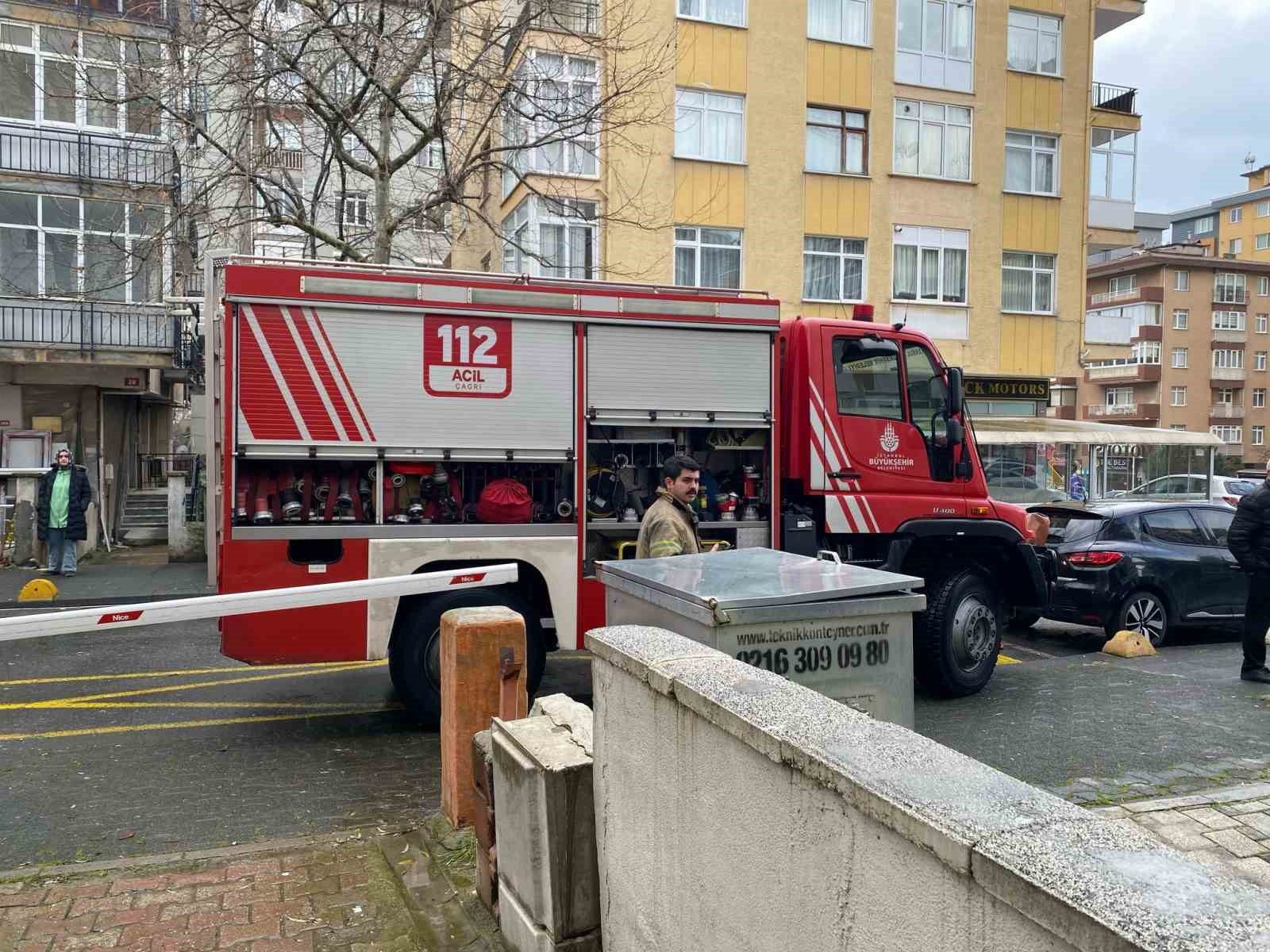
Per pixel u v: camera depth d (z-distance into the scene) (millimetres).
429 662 5871
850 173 22562
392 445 5785
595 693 2684
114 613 4594
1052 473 23297
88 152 18969
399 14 11953
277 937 3268
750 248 21500
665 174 20641
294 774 5250
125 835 4344
